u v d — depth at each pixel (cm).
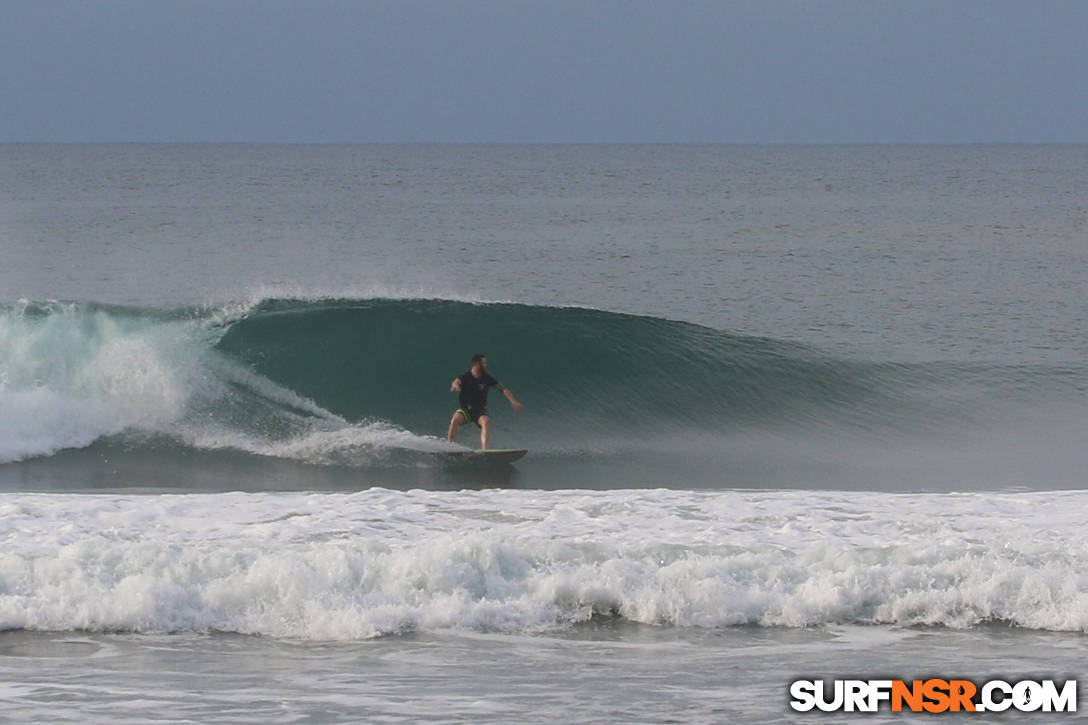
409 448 5931
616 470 5856
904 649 2914
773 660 2817
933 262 15975
